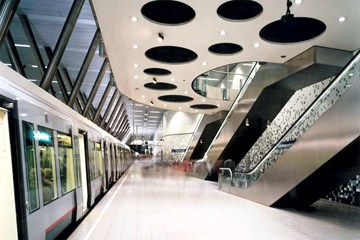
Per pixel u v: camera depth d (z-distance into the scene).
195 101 12.52
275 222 5.09
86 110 11.79
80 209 5.29
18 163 2.81
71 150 5.12
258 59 7.16
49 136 3.97
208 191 9.51
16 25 8.83
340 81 5.13
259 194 7.09
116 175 14.09
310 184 5.68
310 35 5.79
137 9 4.77
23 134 3.00
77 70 13.04
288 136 6.55
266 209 6.30
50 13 8.05
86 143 6.91
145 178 15.00
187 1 4.52
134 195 8.56
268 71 8.30
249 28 5.43
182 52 7.19
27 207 2.87
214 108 14.06
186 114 26.05
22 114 3.04
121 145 20.19
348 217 5.47
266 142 10.98
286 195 6.09
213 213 5.88
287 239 4.11
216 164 12.49
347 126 4.55
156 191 9.50
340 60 6.29
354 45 6.07
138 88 10.66
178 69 8.16
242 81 12.48
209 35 5.78
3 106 2.78
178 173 18.83
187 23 5.27
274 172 6.48
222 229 4.65
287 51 6.52
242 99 10.31
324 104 5.44
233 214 5.78
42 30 9.05
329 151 4.88
